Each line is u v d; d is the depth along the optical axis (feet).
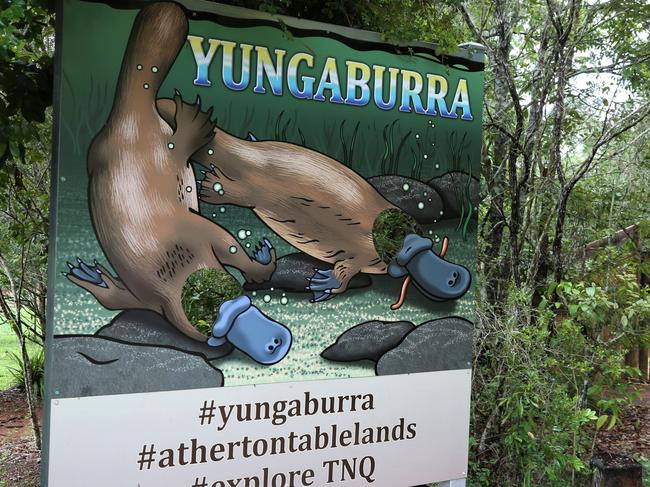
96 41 7.87
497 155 14.66
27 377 14.47
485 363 12.65
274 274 8.77
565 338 13.02
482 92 10.21
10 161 11.09
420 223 9.75
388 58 9.53
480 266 14.02
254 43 8.67
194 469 8.32
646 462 14.84
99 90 7.87
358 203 9.29
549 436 12.11
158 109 8.16
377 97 9.44
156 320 8.13
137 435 8.02
